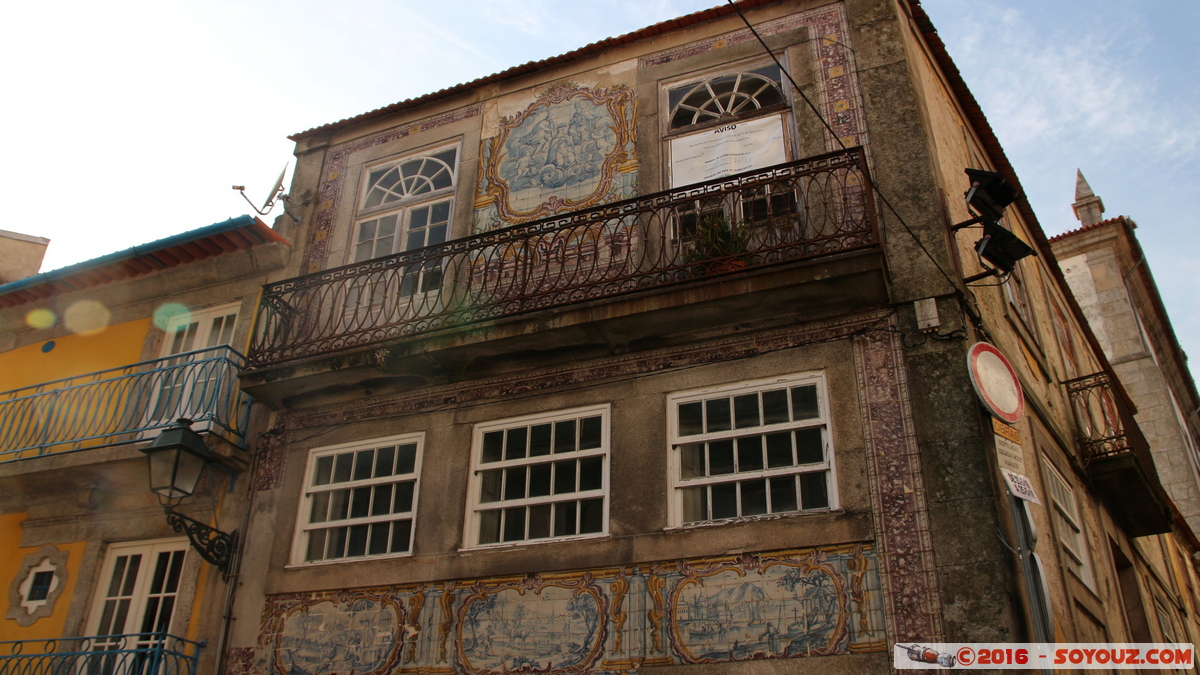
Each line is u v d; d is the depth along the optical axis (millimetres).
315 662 6645
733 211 6875
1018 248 6309
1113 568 8609
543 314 6832
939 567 5391
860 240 6555
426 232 8672
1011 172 9586
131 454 7750
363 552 7055
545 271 7141
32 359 9789
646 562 6031
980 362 5918
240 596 7219
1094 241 17234
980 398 5730
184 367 7922
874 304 6367
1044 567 6141
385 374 7469
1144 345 16094
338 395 7805
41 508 8578
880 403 6023
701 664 5598
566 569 6223
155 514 8070
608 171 8094
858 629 5379
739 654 5555
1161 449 15375
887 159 7027
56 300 9938
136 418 8070
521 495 6746
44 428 8906
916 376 6023
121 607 7762
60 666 7219
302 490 7523
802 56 7887
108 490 8289
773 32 8133
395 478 7227
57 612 7914
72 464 7953
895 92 7309
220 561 7383
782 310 6492
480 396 7297
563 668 5906
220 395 8242
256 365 7785
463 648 6238
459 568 6535
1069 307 11742
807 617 5512
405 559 6758
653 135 8086
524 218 8211
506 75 9078
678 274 6953
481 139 8922
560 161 8375
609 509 6348
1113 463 8859
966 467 5605
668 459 6375
